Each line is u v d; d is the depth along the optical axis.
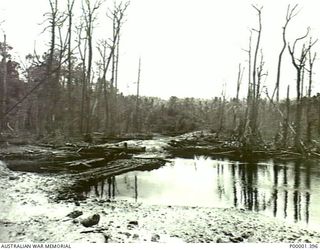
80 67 36.03
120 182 14.32
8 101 27.88
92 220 7.55
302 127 31.44
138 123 47.25
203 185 14.57
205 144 32.19
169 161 22.12
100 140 26.56
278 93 28.62
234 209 10.62
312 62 31.50
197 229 8.12
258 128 30.86
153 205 10.62
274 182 15.52
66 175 14.09
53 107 25.33
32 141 22.11
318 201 12.05
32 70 32.50
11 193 10.05
